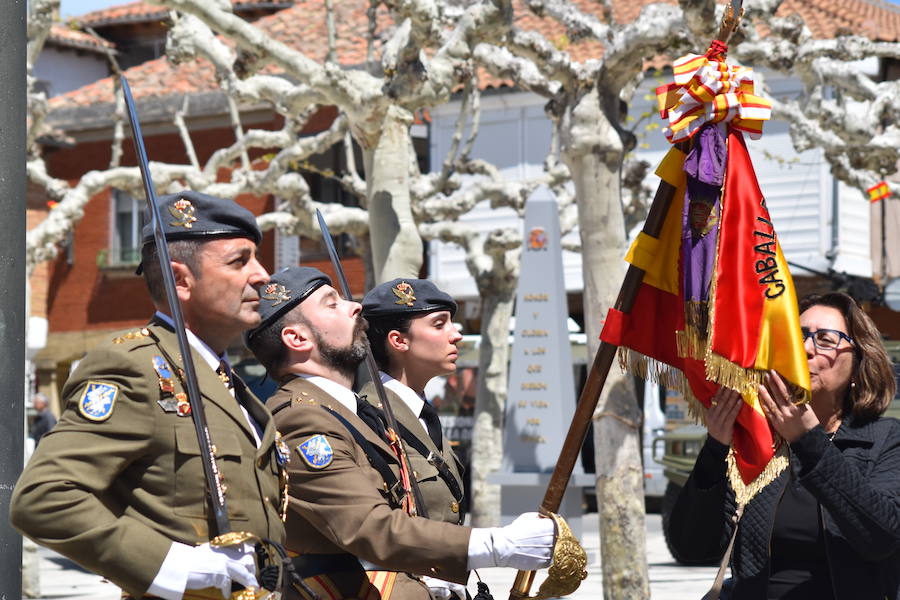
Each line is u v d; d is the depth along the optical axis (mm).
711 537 5559
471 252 21875
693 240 5293
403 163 12570
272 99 14133
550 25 29938
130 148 34750
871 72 28141
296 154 18875
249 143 18891
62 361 36344
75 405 4070
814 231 27766
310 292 5637
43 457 3971
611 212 11953
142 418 4102
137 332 4277
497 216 30531
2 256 5398
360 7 33406
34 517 3885
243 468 4273
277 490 4457
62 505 3889
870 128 16672
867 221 28625
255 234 4539
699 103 5270
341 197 32375
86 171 35344
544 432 18797
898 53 15578
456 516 6180
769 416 5148
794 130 18219
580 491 18422
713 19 10609
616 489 11844
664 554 19422
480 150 30656
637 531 11836
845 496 4988
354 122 12477
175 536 4094
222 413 4297
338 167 32312
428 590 5750
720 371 5102
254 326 4516
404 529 4910
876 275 28797
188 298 4402
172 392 4164
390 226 12508
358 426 5438
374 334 6734
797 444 5078
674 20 11320
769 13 13188
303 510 5094
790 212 28000
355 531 4953
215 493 4078
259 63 12359
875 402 5465
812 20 29750
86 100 34906
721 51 5320
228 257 4418
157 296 4453
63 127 34844
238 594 4055
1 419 5344
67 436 4012
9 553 5305
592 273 11984
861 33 29078
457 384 29531
